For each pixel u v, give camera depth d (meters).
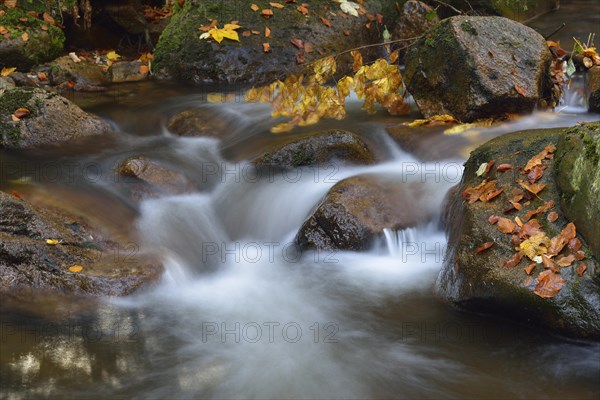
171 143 6.91
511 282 4.36
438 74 6.87
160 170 6.11
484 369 4.19
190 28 8.42
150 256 5.24
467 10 9.89
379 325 4.66
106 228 5.49
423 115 7.04
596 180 4.29
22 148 6.62
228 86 8.21
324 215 5.43
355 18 8.91
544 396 3.94
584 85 7.20
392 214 5.52
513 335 4.45
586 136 4.55
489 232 4.63
